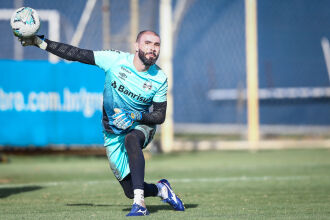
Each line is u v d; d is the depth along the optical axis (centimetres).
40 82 3375
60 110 3397
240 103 5791
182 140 4650
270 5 6494
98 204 1775
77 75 3409
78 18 4716
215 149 4212
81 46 4369
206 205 1725
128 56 1470
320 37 6438
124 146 1485
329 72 6284
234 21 6203
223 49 6194
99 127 3431
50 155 3744
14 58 4862
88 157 3675
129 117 1407
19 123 3366
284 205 1720
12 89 3347
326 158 3581
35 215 1480
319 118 6244
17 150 3494
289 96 6259
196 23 6134
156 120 1464
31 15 1427
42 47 1453
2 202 1828
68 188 2227
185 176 2672
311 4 6512
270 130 5731
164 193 1532
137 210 1411
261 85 6294
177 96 6169
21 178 2617
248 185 2314
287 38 6425
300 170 2906
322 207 1667
